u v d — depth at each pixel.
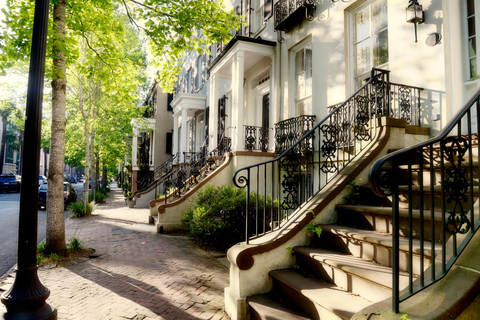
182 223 7.48
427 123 5.34
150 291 4.06
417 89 5.50
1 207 15.70
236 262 3.16
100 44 7.33
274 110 9.84
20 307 2.60
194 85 18.70
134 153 22.05
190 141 20.17
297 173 8.09
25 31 5.61
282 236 3.46
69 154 21.86
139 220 11.04
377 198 3.81
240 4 12.27
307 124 7.88
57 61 5.92
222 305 3.62
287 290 3.07
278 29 9.35
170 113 24.12
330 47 7.66
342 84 7.25
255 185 8.96
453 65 5.01
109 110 16.00
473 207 2.36
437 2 5.23
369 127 4.92
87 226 9.66
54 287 4.22
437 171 3.51
